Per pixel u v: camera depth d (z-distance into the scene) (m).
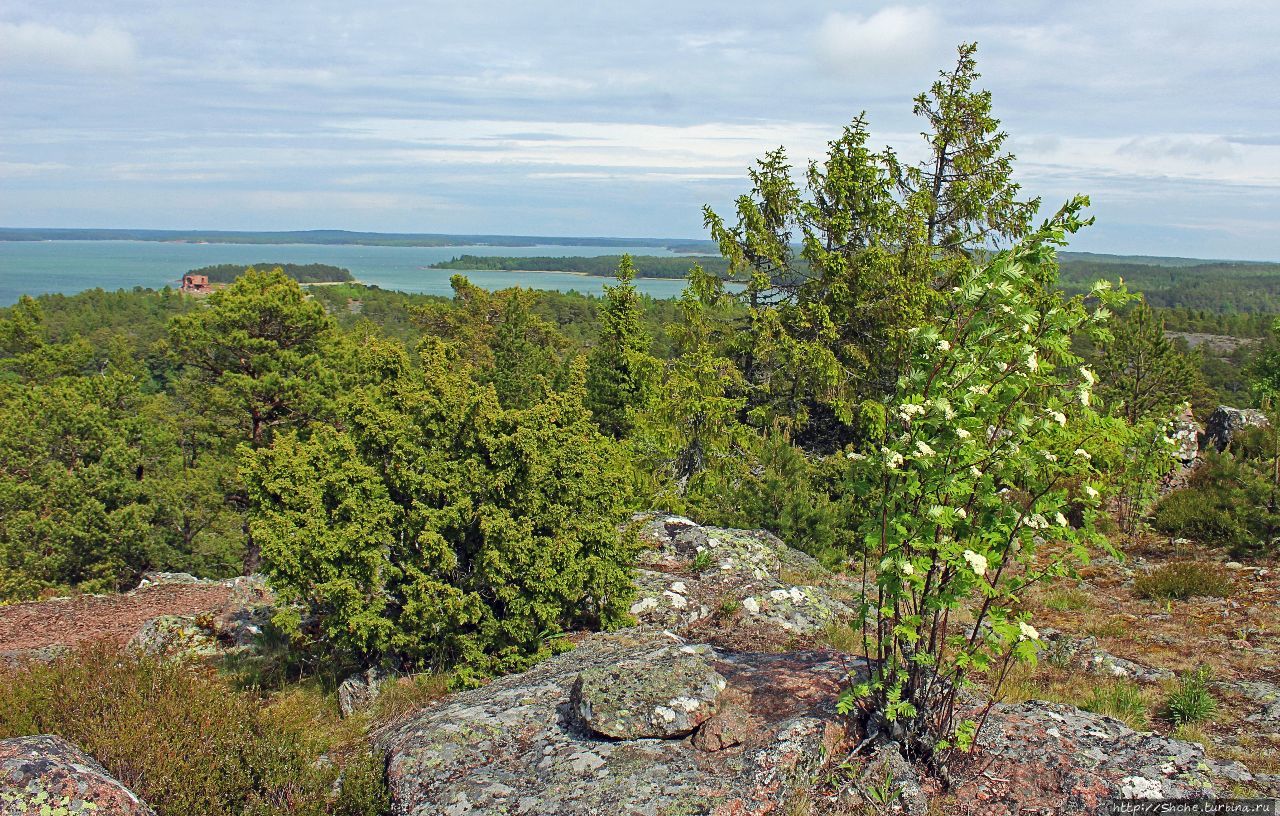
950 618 8.45
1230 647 8.14
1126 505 13.37
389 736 5.71
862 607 4.79
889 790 4.54
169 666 5.70
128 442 27.50
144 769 4.57
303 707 6.93
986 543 4.43
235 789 4.80
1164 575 10.31
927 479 4.39
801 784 4.59
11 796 3.84
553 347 40.84
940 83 19.55
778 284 19.11
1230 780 4.79
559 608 7.41
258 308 24.72
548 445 7.68
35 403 26.83
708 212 19.08
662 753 4.89
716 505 14.23
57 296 97.81
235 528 27.69
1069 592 10.37
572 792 4.53
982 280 4.43
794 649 7.88
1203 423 19.59
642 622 8.64
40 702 5.00
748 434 17.08
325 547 7.03
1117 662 7.52
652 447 17.47
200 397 26.75
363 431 7.58
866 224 18.23
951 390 4.42
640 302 26.86
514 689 6.16
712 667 5.79
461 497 7.36
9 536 24.19
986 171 19.17
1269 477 12.17
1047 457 4.30
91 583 23.62
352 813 4.85
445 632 7.30
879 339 18.02
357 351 27.95
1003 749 4.82
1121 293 4.27
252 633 9.29
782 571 10.82
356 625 6.93
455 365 11.34
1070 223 4.20
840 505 13.04
